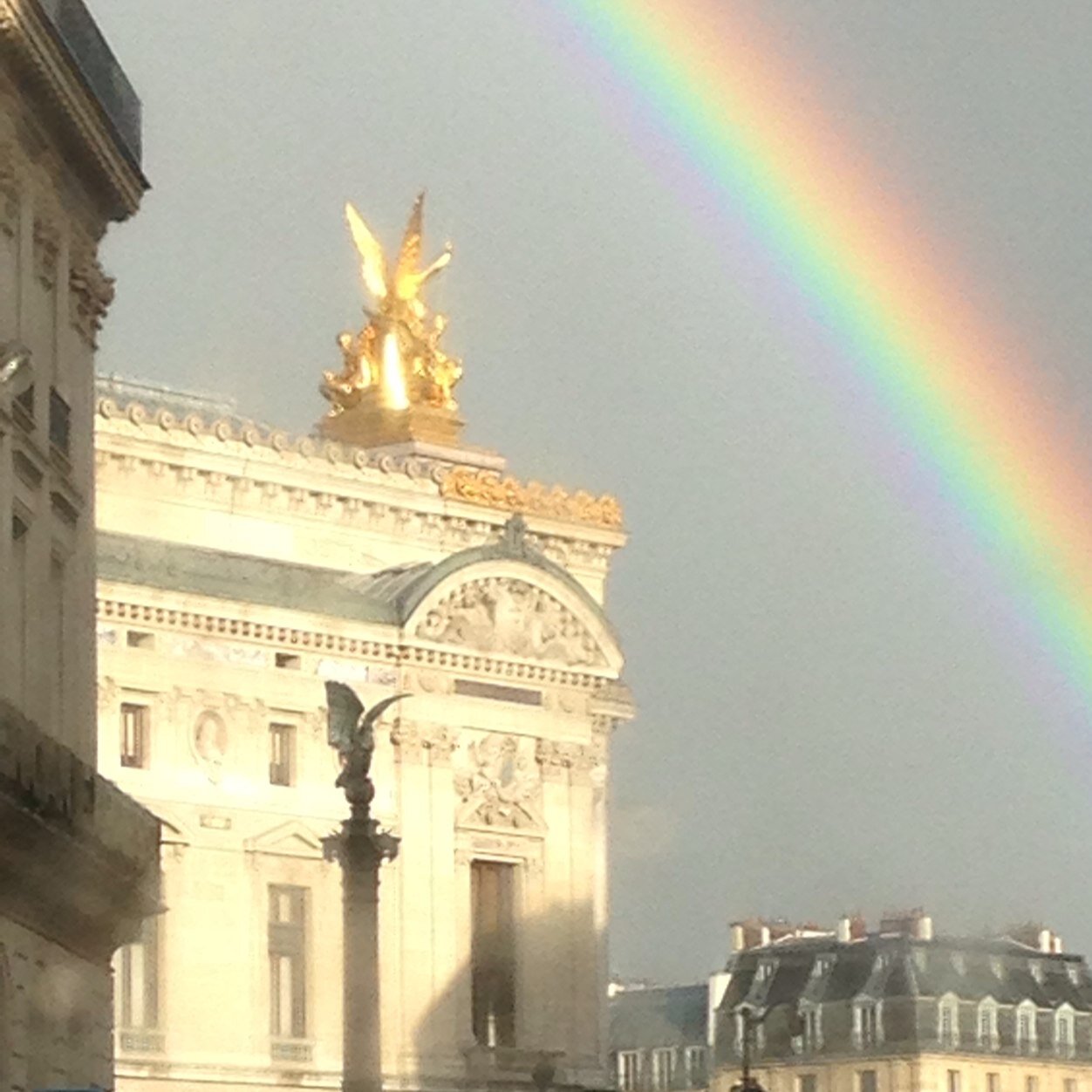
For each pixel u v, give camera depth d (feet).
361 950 261.44
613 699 476.54
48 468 268.62
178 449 437.99
